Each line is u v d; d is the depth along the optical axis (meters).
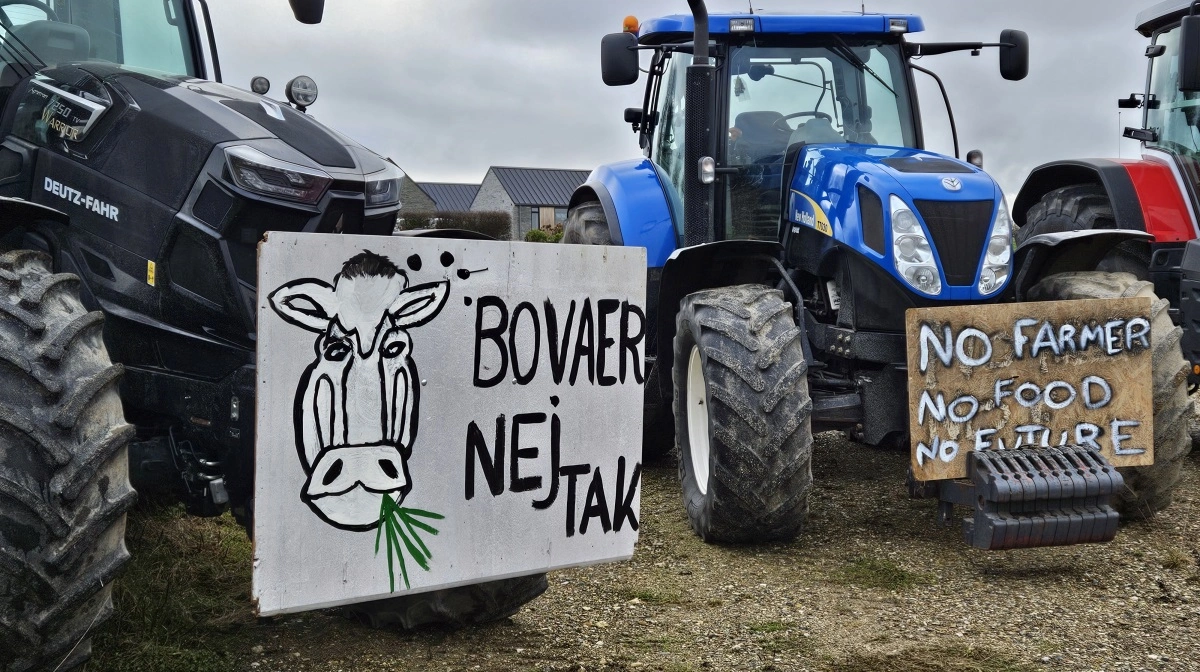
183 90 2.88
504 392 2.44
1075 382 3.69
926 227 3.99
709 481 3.85
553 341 2.52
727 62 4.91
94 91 2.92
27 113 3.01
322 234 2.17
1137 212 5.49
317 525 2.20
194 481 2.84
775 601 3.30
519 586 2.84
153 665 2.50
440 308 2.34
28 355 2.14
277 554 2.16
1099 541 3.56
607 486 2.61
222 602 2.99
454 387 2.37
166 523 3.48
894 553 3.85
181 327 2.75
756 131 4.88
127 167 2.81
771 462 3.72
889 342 4.09
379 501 2.28
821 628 3.04
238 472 2.69
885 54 5.03
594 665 2.71
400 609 2.76
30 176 2.98
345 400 2.22
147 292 2.78
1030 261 4.26
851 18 4.91
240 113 2.82
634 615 3.14
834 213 4.27
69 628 2.20
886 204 4.04
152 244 2.76
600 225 5.98
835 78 4.98
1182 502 4.60
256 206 2.64
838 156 4.45
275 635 2.80
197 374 2.76
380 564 2.28
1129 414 3.74
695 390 4.28
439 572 2.36
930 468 3.58
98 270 2.87
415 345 2.31
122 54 3.46
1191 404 4.10
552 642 2.88
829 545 3.96
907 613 3.19
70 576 2.15
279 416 2.14
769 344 3.80
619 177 5.62
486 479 2.43
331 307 2.19
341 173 2.76
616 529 2.63
